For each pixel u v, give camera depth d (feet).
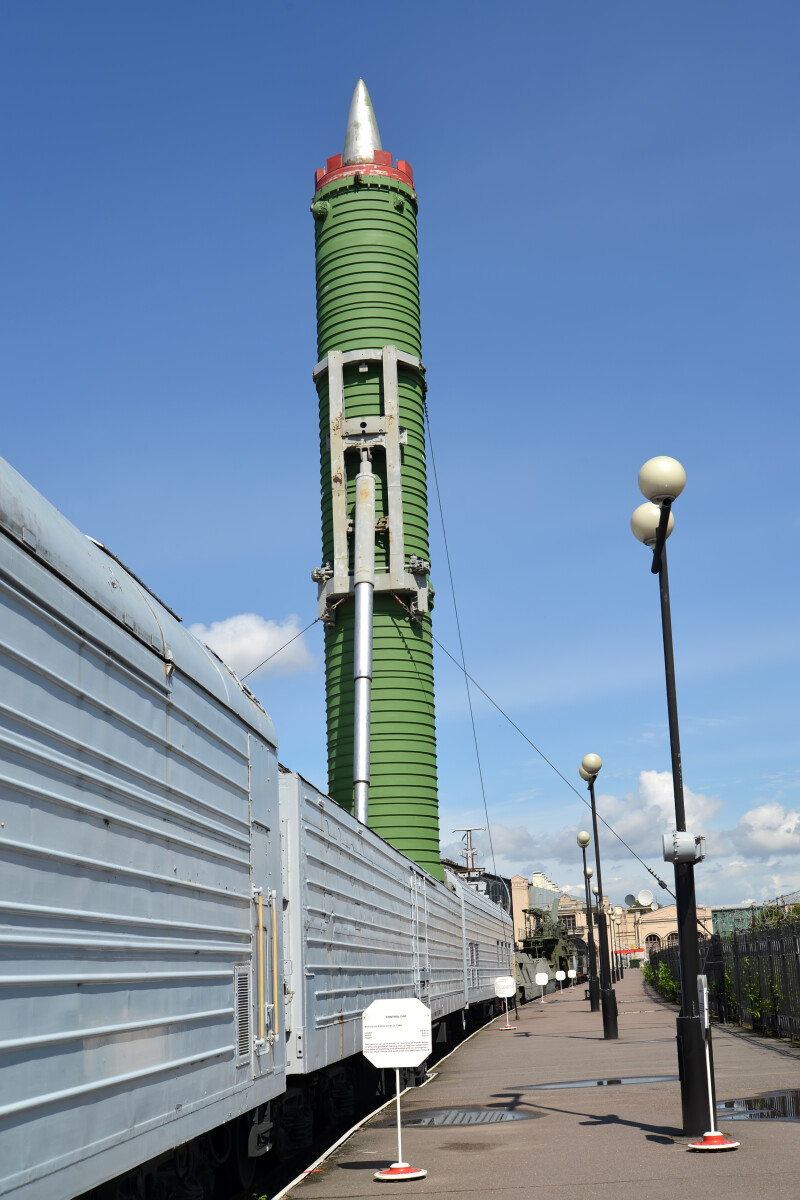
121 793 23.03
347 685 110.42
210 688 30.30
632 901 151.74
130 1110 22.25
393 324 116.16
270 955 35.29
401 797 106.32
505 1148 39.29
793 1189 29.45
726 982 102.63
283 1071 35.81
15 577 18.99
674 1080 57.47
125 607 24.41
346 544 110.83
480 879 218.38
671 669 41.60
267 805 36.63
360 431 112.37
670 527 42.96
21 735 18.76
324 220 120.26
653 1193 29.99
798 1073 56.75
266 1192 38.09
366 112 124.06
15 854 18.17
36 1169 18.01
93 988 20.86
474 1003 116.98
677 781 40.40
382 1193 32.45
